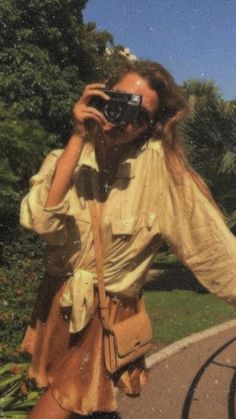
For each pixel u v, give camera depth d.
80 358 2.03
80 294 1.97
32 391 3.57
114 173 2.01
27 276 5.12
